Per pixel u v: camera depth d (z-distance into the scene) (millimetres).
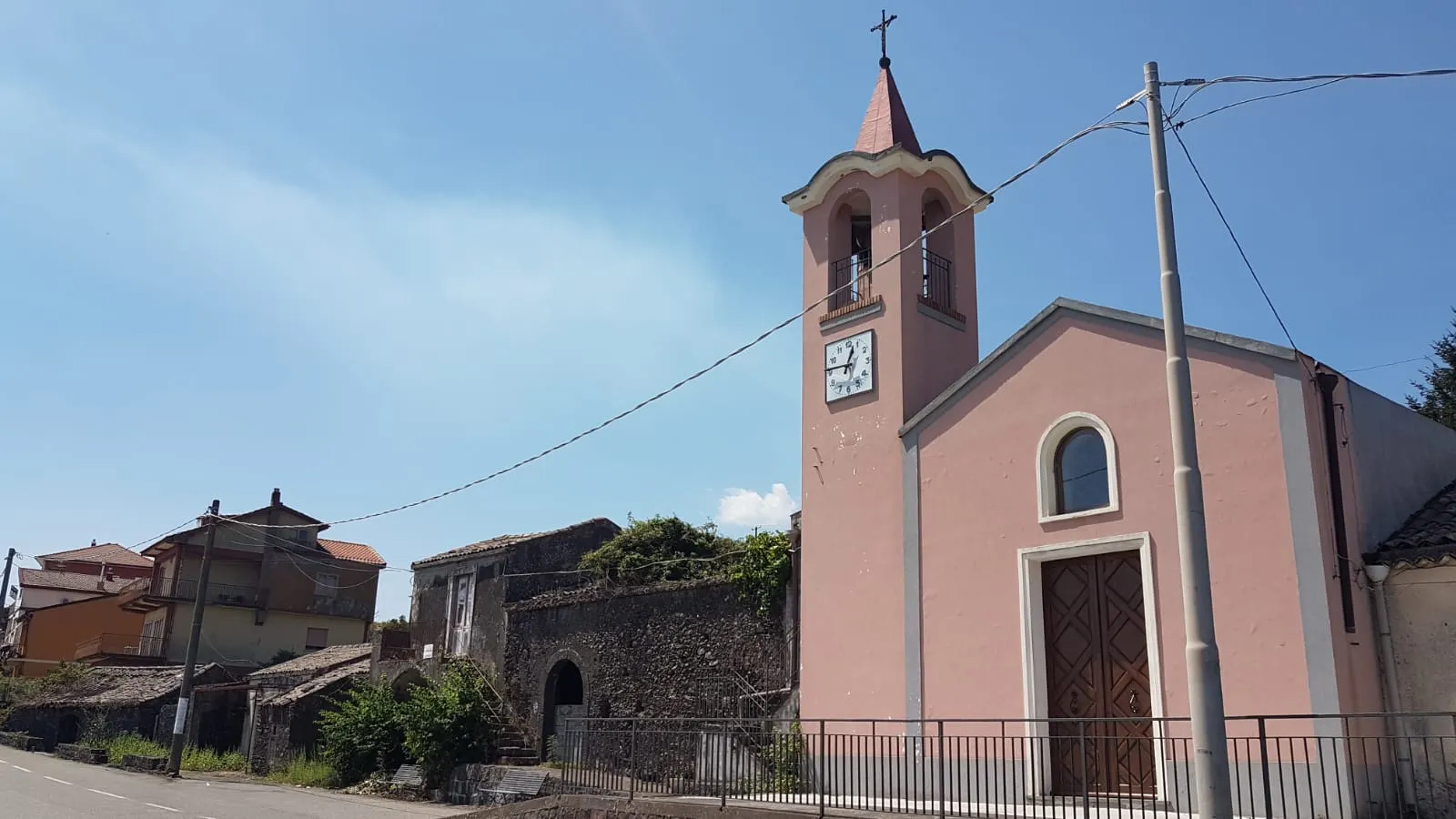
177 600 47156
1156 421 12906
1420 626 11625
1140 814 11781
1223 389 12453
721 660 21188
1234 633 11781
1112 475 13148
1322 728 10945
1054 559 13656
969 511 14617
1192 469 8727
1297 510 11594
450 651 30047
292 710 30344
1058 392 13984
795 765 15617
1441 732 11273
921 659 14648
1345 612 11477
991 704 13719
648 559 26719
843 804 13070
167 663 46219
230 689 36125
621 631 23938
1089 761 12914
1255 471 11992
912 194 17312
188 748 34500
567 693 26391
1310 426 11836
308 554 50094
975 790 13570
